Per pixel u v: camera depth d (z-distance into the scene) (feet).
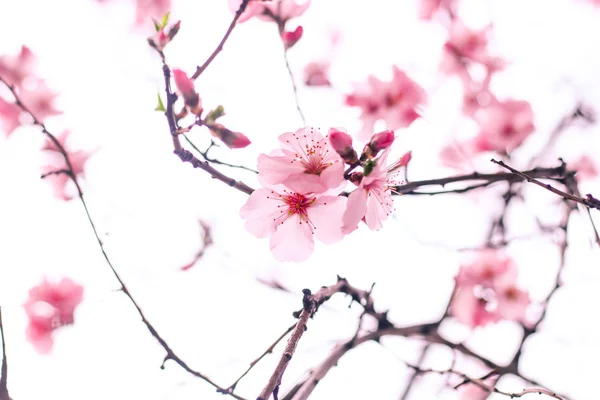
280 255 2.69
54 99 3.15
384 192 2.68
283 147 2.67
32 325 3.05
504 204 3.15
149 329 2.78
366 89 3.11
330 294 2.69
